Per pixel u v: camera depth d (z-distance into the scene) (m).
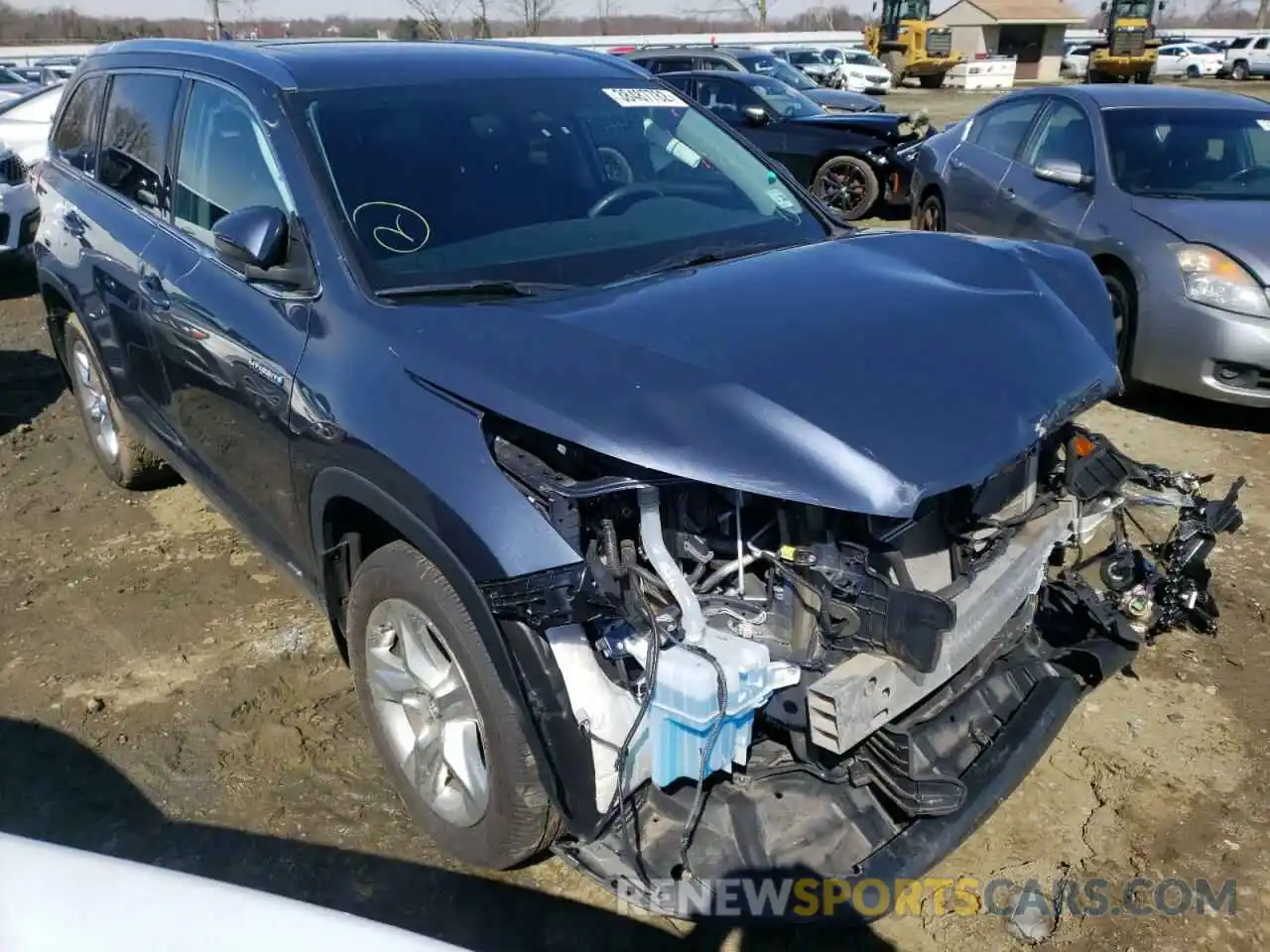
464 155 3.08
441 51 3.57
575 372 2.21
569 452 2.19
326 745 3.18
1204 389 5.36
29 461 5.44
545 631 2.18
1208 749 3.09
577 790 2.21
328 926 1.51
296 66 3.21
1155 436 5.45
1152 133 6.36
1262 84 38.06
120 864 1.59
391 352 2.43
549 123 3.31
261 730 3.24
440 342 2.38
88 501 4.93
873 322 2.45
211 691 3.44
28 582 4.18
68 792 2.99
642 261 2.95
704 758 2.15
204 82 3.42
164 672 3.55
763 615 2.36
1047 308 2.73
